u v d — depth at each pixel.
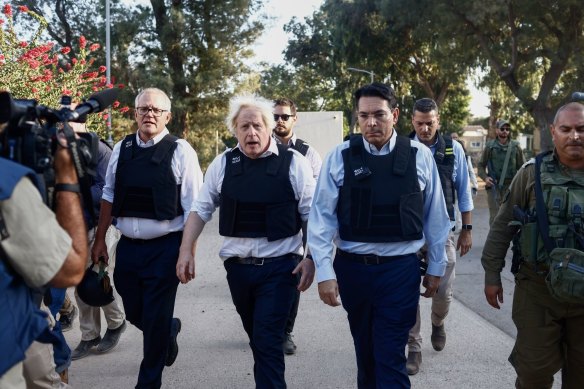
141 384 3.67
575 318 2.93
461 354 4.59
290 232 3.45
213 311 5.86
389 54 32.66
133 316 3.92
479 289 6.57
